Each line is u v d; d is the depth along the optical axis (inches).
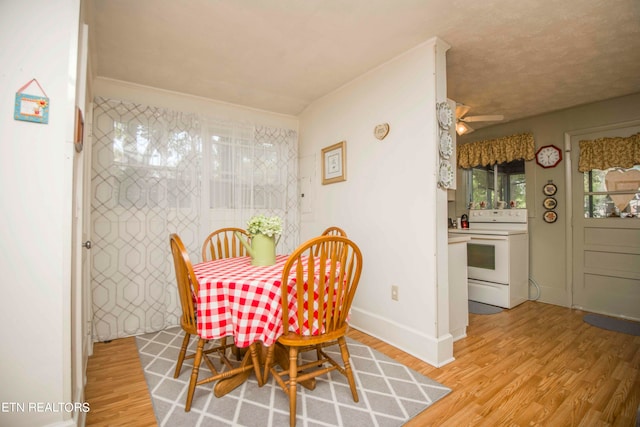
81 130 58.1
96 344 94.0
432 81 82.2
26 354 45.4
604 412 60.8
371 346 92.4
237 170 123.6
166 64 95.4
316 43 84.7
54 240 47.3
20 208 45.4
